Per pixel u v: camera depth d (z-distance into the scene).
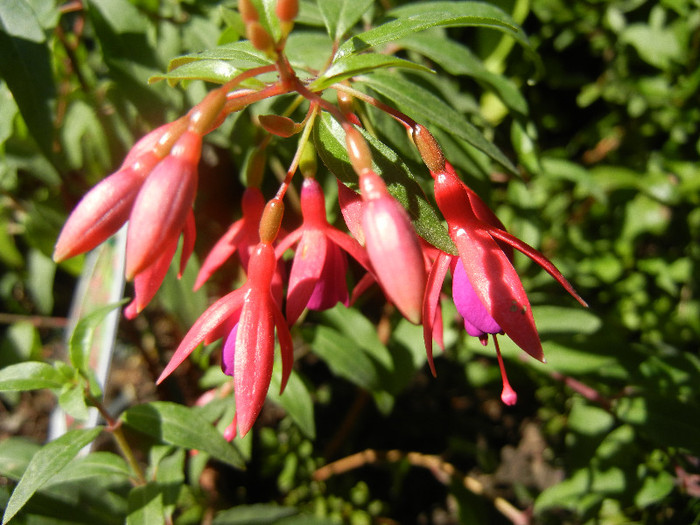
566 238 0.30
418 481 0.30
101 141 0.23
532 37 0.30
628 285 0.29
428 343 0.12
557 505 0.22
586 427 0.23
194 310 0.21
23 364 0.15
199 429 0.15
